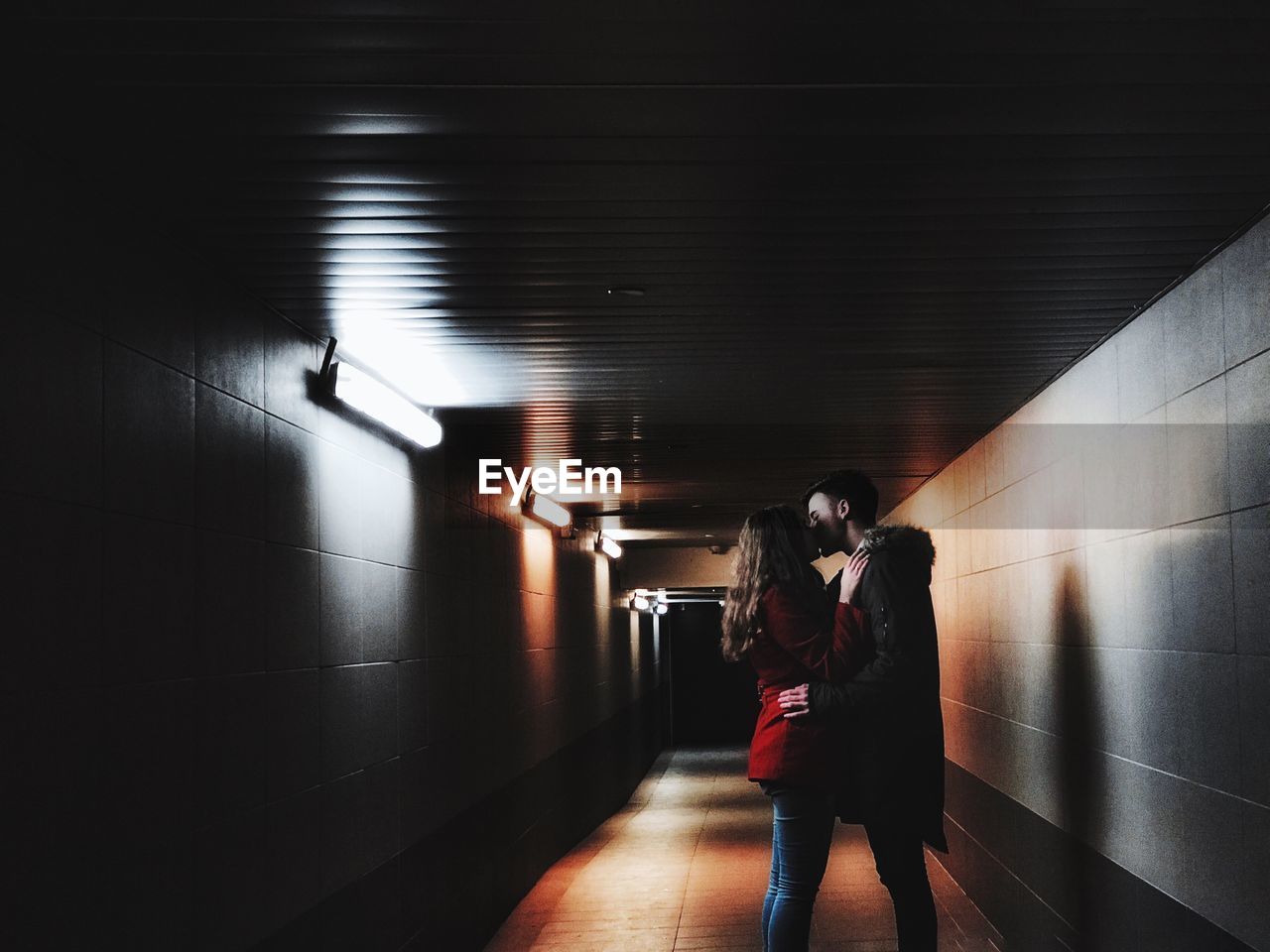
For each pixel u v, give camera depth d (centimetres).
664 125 254
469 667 653
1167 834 386
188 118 241
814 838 323
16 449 230
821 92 239
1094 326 435
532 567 870
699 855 938
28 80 222
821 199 302
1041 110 250
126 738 271
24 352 235
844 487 382
